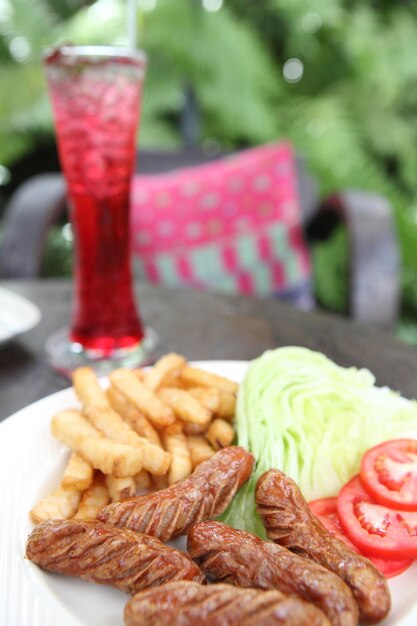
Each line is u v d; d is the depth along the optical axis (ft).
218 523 1.32
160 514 1.34
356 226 2.85
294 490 1.38
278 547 1.25
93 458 1.44
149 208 3.75
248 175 3.82
